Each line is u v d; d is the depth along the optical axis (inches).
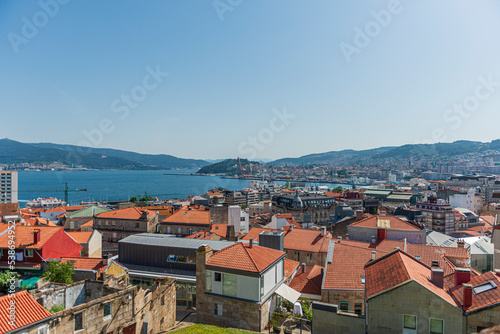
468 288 929.5
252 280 1320.1
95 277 1513.3
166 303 1398.9
